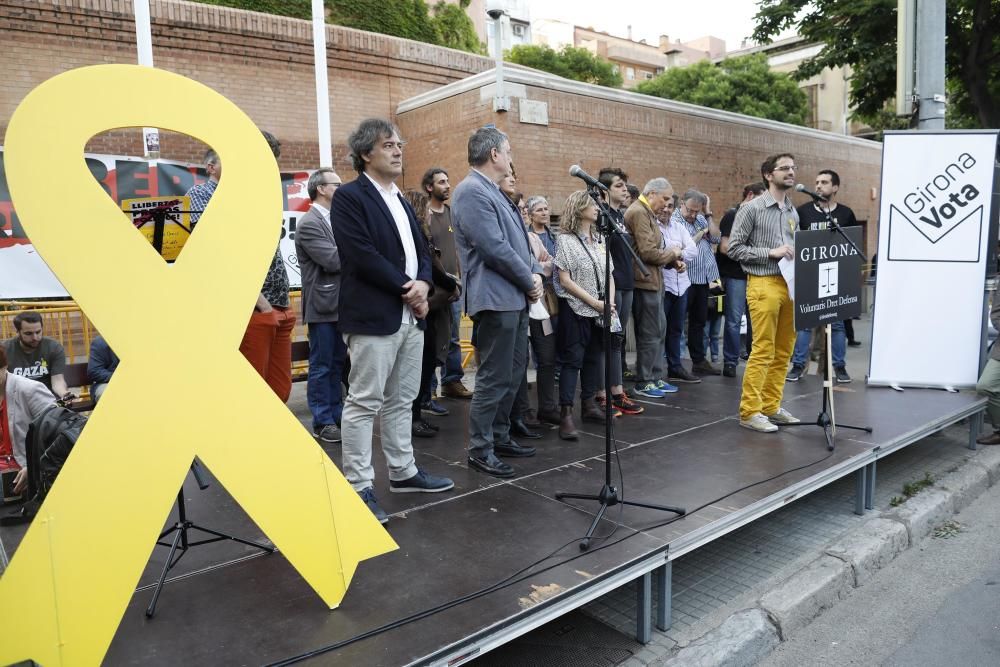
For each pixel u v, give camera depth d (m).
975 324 5.77
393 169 3.10
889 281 5.91
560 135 9.63
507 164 3.71
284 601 2.51
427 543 2.97
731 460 4.06
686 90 23.02
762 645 2.96
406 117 10.82
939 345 5.86
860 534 3.87
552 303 4.93
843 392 5.87
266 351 3.88
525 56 23.77
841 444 4.34
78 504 2.09
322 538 2.47
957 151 5.68
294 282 7.98
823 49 13.41
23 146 2.09
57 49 8.40
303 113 10.27
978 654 2.95
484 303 3.64
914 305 5.88
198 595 2.57
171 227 3.02
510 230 3.70
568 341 4.51
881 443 4.34
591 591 2.62
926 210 5.78
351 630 2.30
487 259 3.60
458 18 15.23
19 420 3.59
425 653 2.17
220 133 2.45
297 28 10.12
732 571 3.56
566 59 24.28
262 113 9.92
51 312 5.95
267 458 2.42
